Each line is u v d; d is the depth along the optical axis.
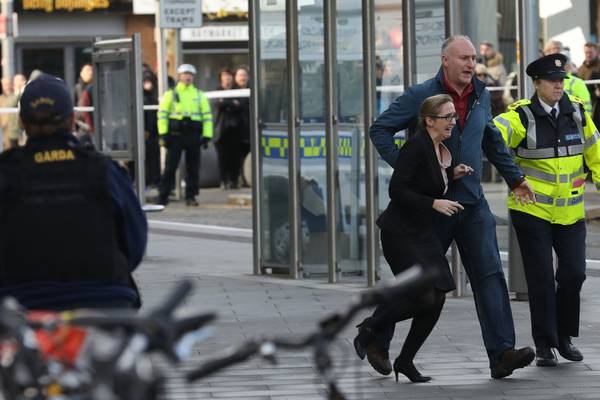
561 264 27.81
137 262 15.98
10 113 77.81
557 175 27.58
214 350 28.95
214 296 36.91
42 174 15.07
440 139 25.55
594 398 24.34
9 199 14.97
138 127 46.22
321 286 38.53
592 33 68.88
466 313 33.38
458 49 26.28
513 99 46.25
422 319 25.75
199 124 67.38
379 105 37.41
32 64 105.75
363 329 26.20
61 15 105.25
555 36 67.81
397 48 36.78
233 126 75.62
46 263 14.91
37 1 104.75
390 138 26.73
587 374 26.66
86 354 12.10
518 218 27.73
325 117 38.47
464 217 26.27
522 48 34.91
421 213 25.47
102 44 46.75
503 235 39.97
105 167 15.23
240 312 34.03
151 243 51.47
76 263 14.98
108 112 47.06
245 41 104.88
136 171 46.62
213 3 104.44
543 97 27.67
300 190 40.09
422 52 35.94
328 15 38.12
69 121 15.58
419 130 25.73
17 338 12.02
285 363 27.34
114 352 11.68
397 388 25.44
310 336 12.02
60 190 15.05
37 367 12.20
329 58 38.28
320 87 39.62
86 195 15.09
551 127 27.62
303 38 39.56
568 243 27.81
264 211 41.41
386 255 25.86
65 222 14.98
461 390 25.19
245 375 26.25
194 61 105.00
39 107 15.34
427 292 25.22
